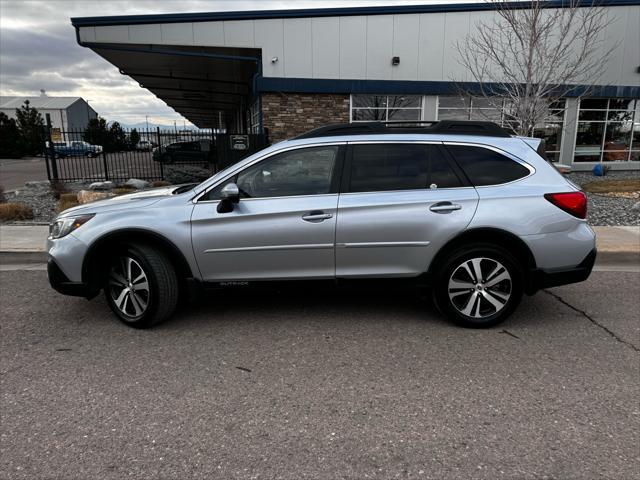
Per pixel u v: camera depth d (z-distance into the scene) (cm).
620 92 1845
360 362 383
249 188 438
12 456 270
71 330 452
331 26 1712
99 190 1462
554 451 272
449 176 438
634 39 1800
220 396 334
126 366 378
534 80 1291
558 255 431
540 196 429
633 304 521
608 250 708
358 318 476
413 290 445
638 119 1964
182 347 412
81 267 441
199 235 429
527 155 445
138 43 1659
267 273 438
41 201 1305
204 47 1717
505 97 1455
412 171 439
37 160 4406
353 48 1733
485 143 445
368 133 449
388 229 427
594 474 254
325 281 439
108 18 1631
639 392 337
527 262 432
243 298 536
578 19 1459
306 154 441
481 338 428
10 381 356
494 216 423
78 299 543
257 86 1723
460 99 1795
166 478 252
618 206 1095
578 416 307
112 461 266
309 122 1777
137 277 443
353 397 332
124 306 452
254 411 315
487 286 438
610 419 304
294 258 434
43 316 490
